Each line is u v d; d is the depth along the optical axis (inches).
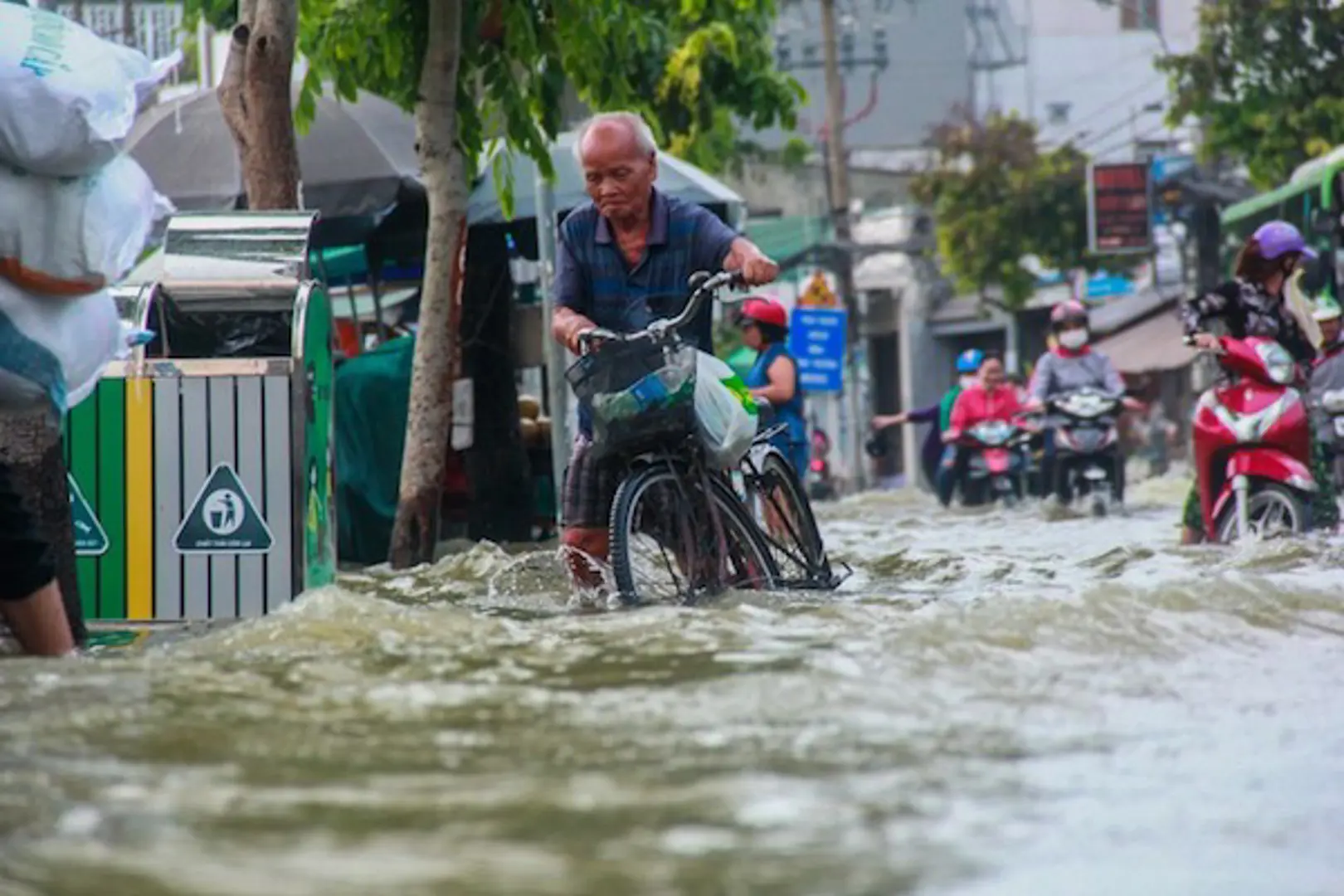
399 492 1205.1
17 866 298.4
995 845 320.2
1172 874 305.6
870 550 1202.6
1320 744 412.2
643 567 762.2
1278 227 1136.2
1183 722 437.4
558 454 1395.2
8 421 661.3
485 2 1238.3
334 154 1392.7
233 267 794.2
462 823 328.2
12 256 610.5
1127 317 4990.2
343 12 1244.5
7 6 621.9
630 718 429.4
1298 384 1119.0
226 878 291.4
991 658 519.2
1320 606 621.0
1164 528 1584.6
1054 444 1940.2
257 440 770.2
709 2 1505.9
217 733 412.2
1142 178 4325.8
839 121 4724.4
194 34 1679.4
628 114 823.1
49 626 585.0
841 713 438.9
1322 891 297.9
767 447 839.1
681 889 287.6
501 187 1339.8
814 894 286.5
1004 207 4830.2
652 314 821.9
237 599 772.6
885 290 5851.4
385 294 1768.0
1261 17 3725.4
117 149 617.3
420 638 566.6
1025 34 6053.2
